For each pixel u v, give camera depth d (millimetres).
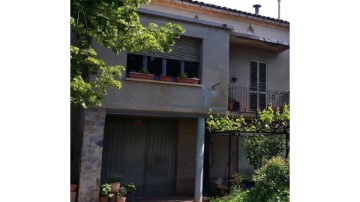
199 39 9547
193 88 9188
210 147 10898
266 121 8688
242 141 10984
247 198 6211
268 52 12008
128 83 8477
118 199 8391
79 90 5488
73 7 4898
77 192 7996
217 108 9398
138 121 10406
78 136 8789
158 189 10406
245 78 11422
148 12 8695
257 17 12078
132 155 10250
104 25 5484
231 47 11352
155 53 9055
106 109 8367
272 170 6043
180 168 10562
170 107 8844
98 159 8164
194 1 10961
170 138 10734
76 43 7535
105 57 8266
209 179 10344
